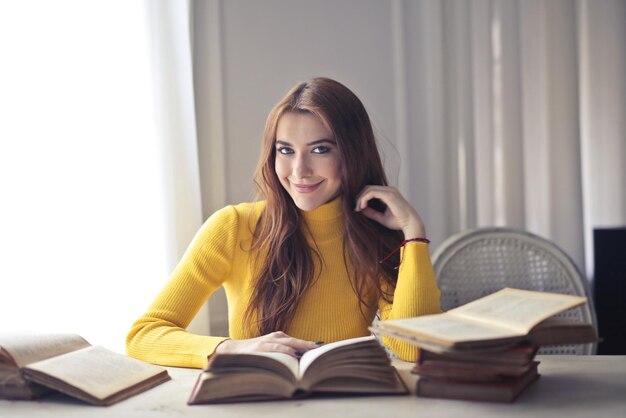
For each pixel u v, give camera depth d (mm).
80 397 1033
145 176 1901
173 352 1313
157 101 1919
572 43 2412
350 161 1479
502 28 2398
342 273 1579
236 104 2197
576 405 989
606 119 2582
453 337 961
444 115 2348
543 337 1017
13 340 1127
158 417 964
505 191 2424
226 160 2186
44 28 1770
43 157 1765
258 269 1561
